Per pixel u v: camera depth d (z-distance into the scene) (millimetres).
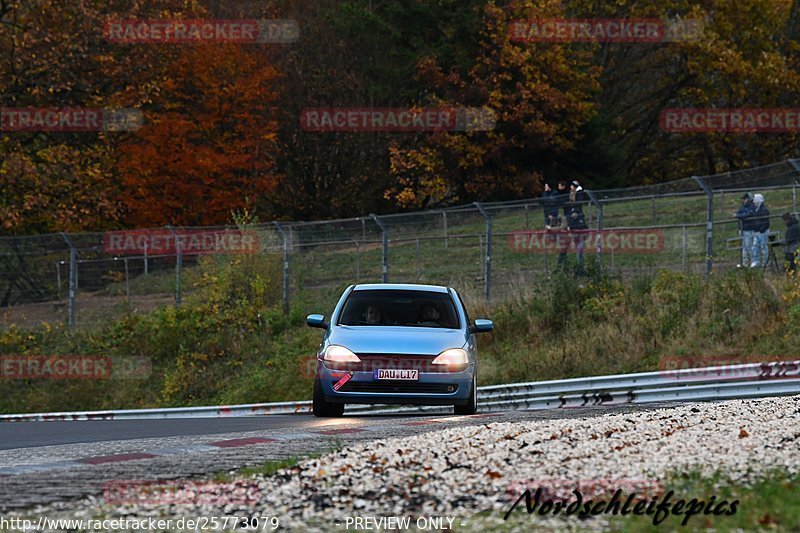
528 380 53625
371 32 106688
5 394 66500
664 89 130125
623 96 131125
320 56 105250
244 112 95750
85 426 31906
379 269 72375
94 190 87938
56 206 86438
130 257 72812
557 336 57094
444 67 108188
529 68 105875
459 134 106875
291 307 67750
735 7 122250
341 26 105812
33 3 86062
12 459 19375
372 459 17031
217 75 94812
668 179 135750
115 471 17047
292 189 105312
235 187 95438
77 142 92562
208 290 69312
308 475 15828
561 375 53000
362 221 68500
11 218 84000
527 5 106125
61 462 18578
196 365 64750
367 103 106000
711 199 58094
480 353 58156
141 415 54281
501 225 82312
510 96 105875
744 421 21984
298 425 27656
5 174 84875
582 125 110625
